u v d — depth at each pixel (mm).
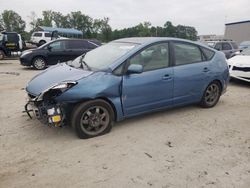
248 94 7707
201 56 5762
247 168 3627
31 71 12203
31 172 3457
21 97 6930
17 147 4098
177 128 4934
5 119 5219
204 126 5066
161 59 5059
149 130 4812
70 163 3674
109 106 4504
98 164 3660
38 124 4969
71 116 4316
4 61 17625
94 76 4336
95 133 4473
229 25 41531
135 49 4766
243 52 9922
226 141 4445
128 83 4586
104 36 94188
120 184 3232
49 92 4148
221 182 3301
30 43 30000
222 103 6648
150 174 3443
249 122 5344
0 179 3303
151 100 4957
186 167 3619
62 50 13055
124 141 4355
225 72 6160
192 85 5531
